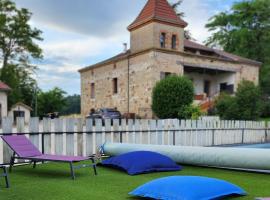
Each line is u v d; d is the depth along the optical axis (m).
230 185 4.48
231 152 7.02
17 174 6.29
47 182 5.46
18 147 6.33
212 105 25.42
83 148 8.83
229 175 6.59
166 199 4.00
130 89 28.62
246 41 40.78
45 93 62.88
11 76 34.78
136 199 4.32
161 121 11.08
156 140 10.88
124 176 6.14
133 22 28.70
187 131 12.19
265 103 30.94
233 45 42.59
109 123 9.48
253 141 15.61
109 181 5.61
